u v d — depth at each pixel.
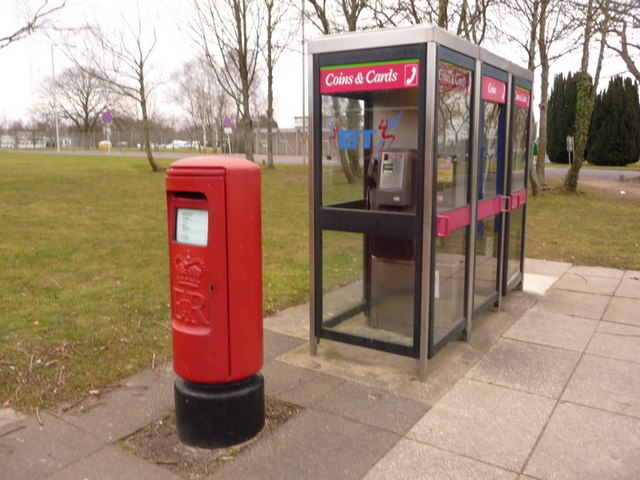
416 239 3.65
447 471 2.77
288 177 21.06
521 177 5.83
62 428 3.12
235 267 2.85
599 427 3.20
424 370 3.78
